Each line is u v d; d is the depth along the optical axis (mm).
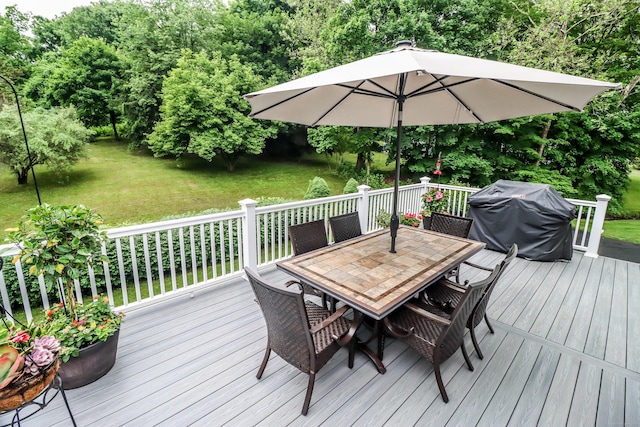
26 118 9156
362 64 1884
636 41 8641
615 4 7719
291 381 2082
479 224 4793
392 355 2357
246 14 15805
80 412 1815
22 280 2215
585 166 9469
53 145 9648
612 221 9523
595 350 2439
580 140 9242
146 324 2689
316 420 1786
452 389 2027
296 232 2871
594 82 1647
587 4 7891
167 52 13242
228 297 3195
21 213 8672
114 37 17594
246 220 3473
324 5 13148
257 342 2484
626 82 8531
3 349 1274
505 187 4652
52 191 10156
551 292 3410
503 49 8820
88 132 10508
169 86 11828
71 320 2012
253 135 13094
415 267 2367
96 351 1969
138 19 13562
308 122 3289
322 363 1837
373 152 13422
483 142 9938
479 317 2230
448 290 2619
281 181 13664
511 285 3578
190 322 2734
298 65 14195
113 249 4121
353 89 2680
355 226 3408
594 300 3236
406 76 2541
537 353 2396
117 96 14992
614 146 9234
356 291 1985
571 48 7840
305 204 4121
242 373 2145
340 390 2006
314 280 2145
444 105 3201
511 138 9656
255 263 3652
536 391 2020
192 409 1851
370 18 9547
